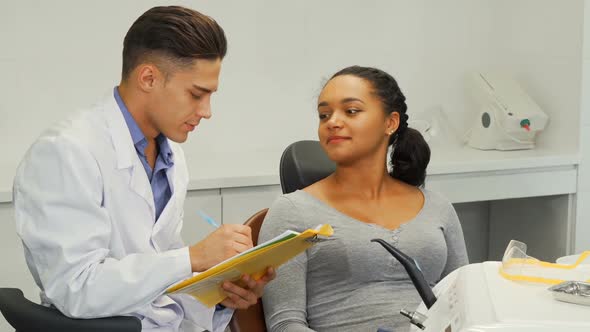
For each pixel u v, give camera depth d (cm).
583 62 279
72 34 265
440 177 267
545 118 293
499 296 93
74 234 126
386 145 171
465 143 317
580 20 278
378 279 158
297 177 180
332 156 163
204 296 134
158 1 274
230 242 130
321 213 160
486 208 335
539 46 301
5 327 228
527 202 310
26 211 128
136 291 125
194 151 288
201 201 240
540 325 84
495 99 295
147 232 143
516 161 273
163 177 154
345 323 155
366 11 302
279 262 131
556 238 296
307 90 299
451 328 91
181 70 130
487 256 340
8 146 263
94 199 130
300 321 150
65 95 268
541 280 99
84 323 125
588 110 283
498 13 319
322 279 159
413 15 308
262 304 159
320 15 296
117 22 270
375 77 167
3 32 257
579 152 284
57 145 128
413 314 106
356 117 162
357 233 158
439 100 317
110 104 140
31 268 140
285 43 293
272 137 298
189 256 129
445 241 170
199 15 132
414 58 311
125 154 138
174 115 134
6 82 260
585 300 88
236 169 253
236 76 288
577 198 286
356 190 166
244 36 287
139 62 133
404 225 164
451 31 314
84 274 125
